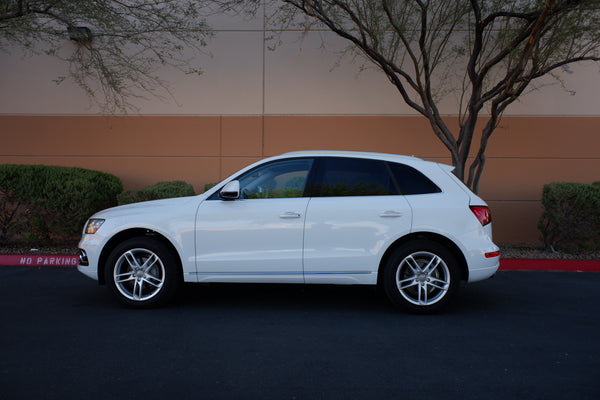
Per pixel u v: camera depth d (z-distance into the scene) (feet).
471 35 33.45
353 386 11.98
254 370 12.94
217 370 12.91
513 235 35.17
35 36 32.53
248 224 18.45
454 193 18.63
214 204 18.83
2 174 29.40
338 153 19.38
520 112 34.96
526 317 18.22
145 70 35.17
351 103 35.37
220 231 18.52
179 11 32.58
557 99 34.91
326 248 18.29
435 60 29.30
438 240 19.01
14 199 30.12
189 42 35.35
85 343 14.84
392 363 13.52
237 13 34.78
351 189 18.75
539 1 26.30
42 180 29.96
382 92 35.32
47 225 30.60
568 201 29.63
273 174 19.21
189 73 33.27
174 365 13.21
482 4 29.37
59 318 17.44
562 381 12.39
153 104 35.70
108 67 34.42
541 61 26.45
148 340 15.21
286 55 35.45
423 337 15.78
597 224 29.50
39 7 28.68
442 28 33.12
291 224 18.33
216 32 35.58
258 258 18.39
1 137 35.86
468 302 20.47
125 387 11.78
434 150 35.27
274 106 35.58
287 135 35.58
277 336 15.75
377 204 18.35
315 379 12.39
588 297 21.43
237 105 35.63
